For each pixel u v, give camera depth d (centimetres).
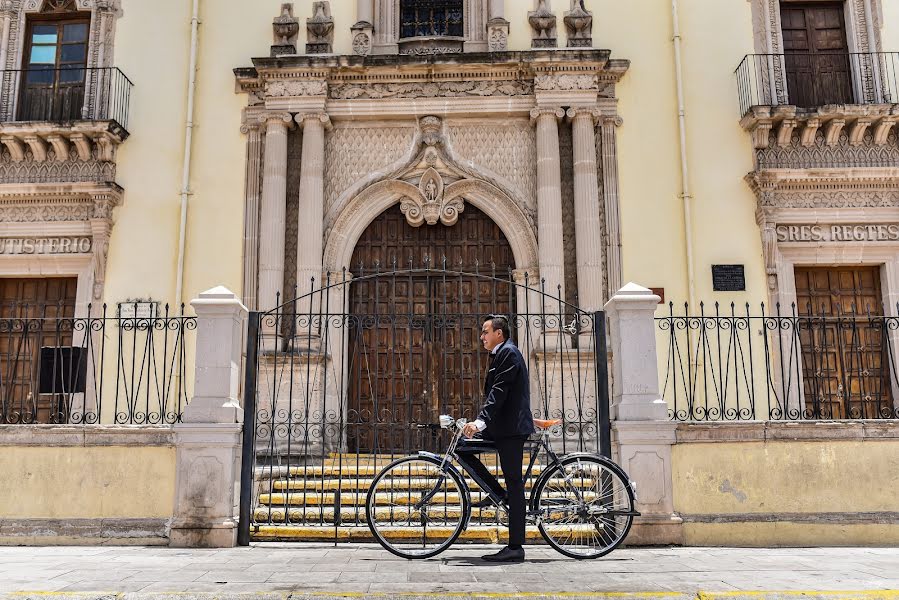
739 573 576
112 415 1165
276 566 607
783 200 1205
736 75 1247
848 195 1207
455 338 1212
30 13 1306
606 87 1247
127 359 1183
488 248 1242
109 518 736
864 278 1229
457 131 1255
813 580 549
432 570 588
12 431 757
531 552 690
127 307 1193
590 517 652
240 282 1201
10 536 733
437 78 1247
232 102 1259
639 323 760
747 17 1268
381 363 1206
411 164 1237
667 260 1192
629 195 1213
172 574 571
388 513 761
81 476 747
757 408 1144
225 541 715
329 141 1255
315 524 765
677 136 1230
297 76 1234
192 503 725
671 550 693
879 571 586
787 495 736
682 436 740
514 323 1190
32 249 1227
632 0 1278
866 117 1188
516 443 634
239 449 754
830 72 1269
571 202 1224
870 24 1259
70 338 1219
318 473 917
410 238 1248
